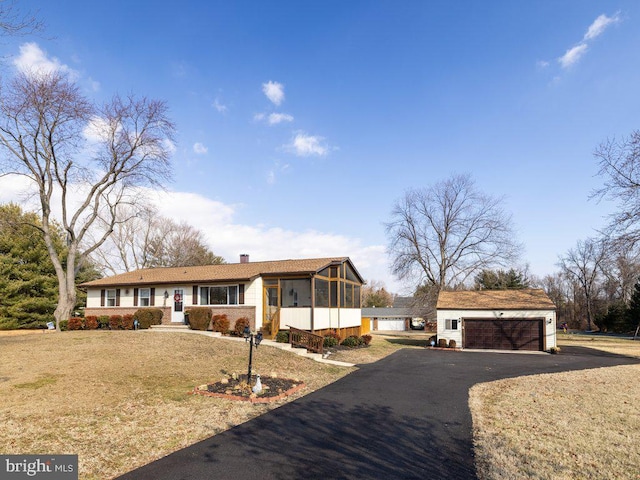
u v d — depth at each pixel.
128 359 13.88
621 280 58.19
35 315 31.14
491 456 6.66
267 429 8.02
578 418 8.97
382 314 66.69
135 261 49.25
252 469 6.04
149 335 19.86
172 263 50.91
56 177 27.58
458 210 44.72
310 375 14.56
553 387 12.92
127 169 29.44
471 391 12.38
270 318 24.31
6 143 25.28
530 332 28.83
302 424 8.43
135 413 8.60
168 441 7.15
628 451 6.84
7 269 30.41
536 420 8.85
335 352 21.86
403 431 8.08
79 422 7.77
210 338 19.95
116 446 6.78
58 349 15.16
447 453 6.82
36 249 32.56
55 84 25.77
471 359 21.98
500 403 10.62
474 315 30.03
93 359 13.48
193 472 5.90
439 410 9.88
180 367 13.43
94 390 10.00
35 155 26.41
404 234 45.72
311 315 22.86
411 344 33.16
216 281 24.66
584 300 73.50
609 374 15.87
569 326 74.81
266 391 10.99
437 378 14.91
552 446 7.11
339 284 27.17
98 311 28.75
